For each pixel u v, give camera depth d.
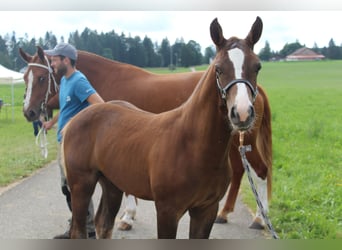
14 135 13.74
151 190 3.46
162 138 3.39
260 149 5.24
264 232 4.98
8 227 5.15
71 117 4.41
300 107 20.11
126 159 3.61
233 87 2.89
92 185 4.04
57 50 4.37
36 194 6.68
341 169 8.11
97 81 5.82
